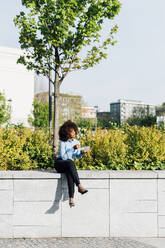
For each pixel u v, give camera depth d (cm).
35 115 4091
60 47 669
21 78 4628
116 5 651
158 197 514
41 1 644
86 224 509
